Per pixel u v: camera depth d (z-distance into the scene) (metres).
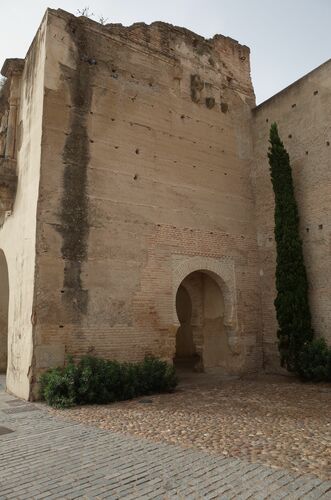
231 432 7.31
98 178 12.77
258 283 16.47
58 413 9.15
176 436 7.10
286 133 16.50
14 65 14.86
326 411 9.17
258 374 15.41
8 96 15.92
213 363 16.08
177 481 5.12
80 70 13.04
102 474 5.40
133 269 12.94
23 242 12.30
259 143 17.53
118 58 14.09
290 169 15.73
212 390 12.27
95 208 12.51
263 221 16.80
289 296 14.70
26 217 12.30
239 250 16.14
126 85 14.09
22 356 11.28
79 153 12.51
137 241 13.23
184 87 15.84
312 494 4.68
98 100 13.28
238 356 15.35
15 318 12.27
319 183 14.98
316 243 14.85
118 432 7.46
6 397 11.19
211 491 4.82
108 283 12.31
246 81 18.23
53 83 12.34
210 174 15.88
